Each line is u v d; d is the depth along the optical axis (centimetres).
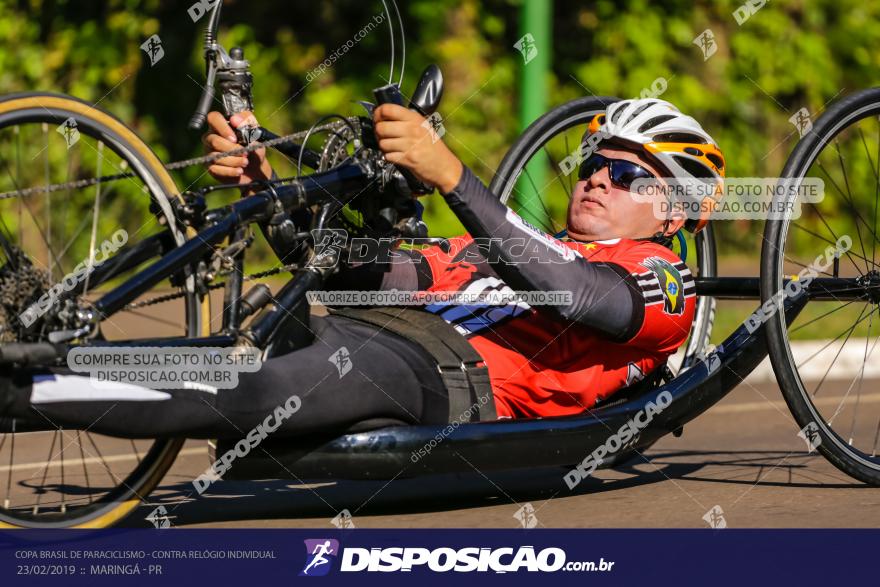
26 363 706
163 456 900
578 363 975
